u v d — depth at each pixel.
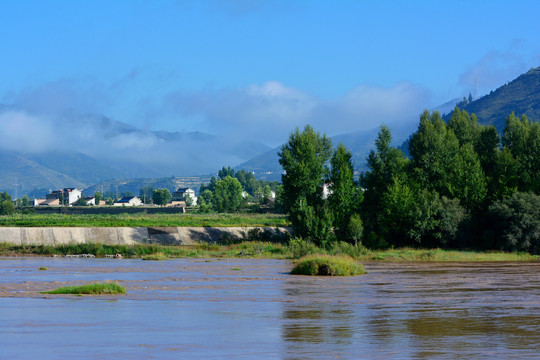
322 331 28.89
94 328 29.12
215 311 35.94
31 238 108.81
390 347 24.80
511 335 28.03
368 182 121.56
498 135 136.62
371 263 89.00
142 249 100.25
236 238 122.31
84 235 113.19
